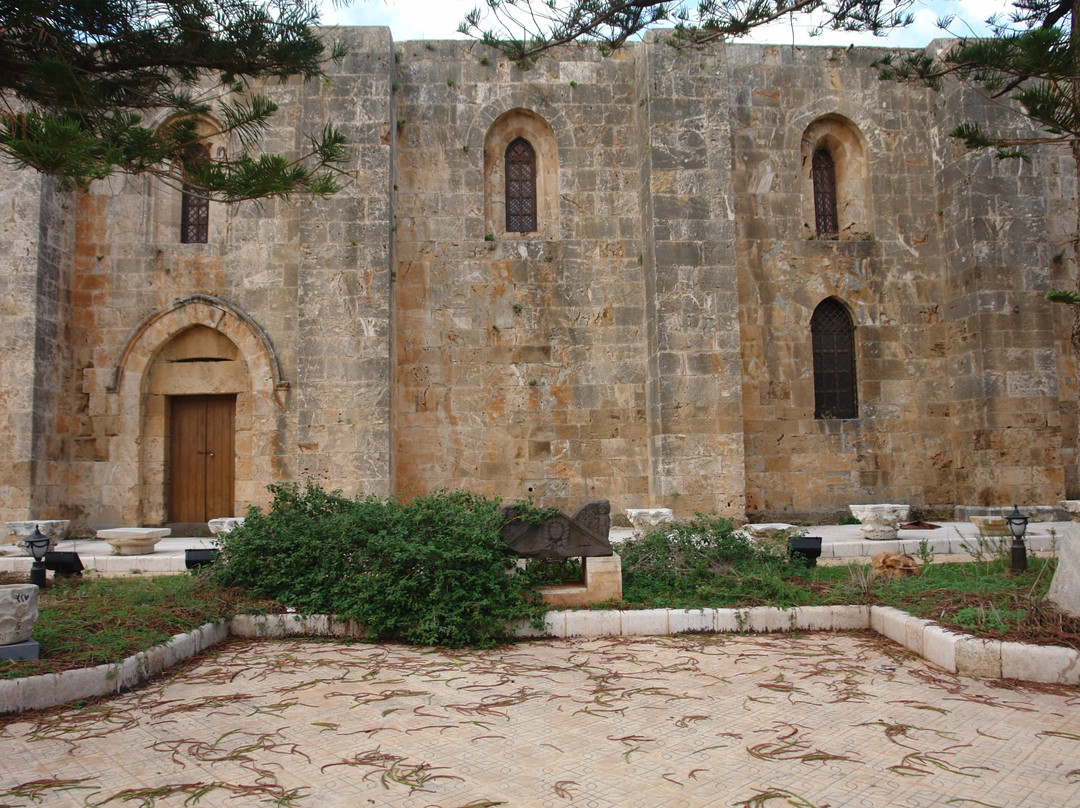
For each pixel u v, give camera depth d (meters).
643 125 17.16
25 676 5.86
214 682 6.57
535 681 6.56
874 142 18.56
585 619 8.19
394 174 16.86
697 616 8.30
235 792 4.37
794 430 17.73
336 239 15.93
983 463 17.03
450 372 17.05
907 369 18.19
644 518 14.20
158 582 9.73
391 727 5.44
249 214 16.91
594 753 4.93
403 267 17.16
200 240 17.17
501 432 17.02
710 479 15.97
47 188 15.66
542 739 5.18
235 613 8.30
